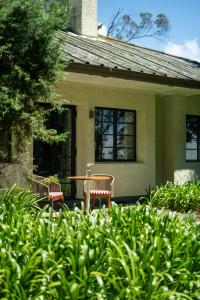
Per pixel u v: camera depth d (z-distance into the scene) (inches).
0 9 298.2
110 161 506.0
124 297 137.2
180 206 401.1
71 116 473.4
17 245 165.9
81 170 476.1
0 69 309.4
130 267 151.4
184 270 153.7
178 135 555.8
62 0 349.7
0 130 317.4
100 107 494.6
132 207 216.8
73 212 205.6
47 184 360.8
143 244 164.2
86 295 137.9
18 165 371.6
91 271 147.4
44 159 453.4
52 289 137.0
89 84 472.7
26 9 304.0
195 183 450.3
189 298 140.1
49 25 314.8
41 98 331.6
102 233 174.4
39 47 316.2
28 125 313.9
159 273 148.9
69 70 372.2
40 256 153.9
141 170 526.6
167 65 520.4
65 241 164.9
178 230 187.9
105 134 502.0
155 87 494.0
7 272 143.9
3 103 293.1
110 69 396.8
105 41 589.6
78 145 476.7
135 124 530.9
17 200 237.1
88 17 571.5
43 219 191.0
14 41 306.8
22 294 137.3
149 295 139.6
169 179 557.3
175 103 553.0
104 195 383.6
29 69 315.6
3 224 189.0
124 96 508.7
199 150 590.6
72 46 465.7
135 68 426.6
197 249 170.4
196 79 475.8
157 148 563.5
